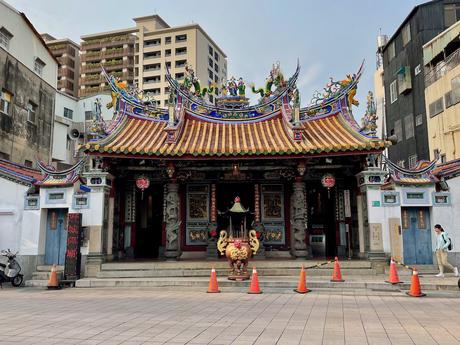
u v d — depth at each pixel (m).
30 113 32.22
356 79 19.77
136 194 21.16
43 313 10.30
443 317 9.66
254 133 19.31
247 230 19.97
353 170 19.06
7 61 28.50
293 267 16.95
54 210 18.27
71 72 85.38
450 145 31.31
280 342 7.43
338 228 20.19
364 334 8.00
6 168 18.56
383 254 16.94
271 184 20.56
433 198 17.61
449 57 31.84
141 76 87.19
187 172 19.66
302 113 20.34
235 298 12.66
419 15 36.41
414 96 37.16
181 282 15.39
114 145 17.11
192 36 86.00
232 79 20.88
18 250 17.67
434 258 17.59
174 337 7.78
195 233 20.41
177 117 19.30
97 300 12.43
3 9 28.28
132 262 17.70
